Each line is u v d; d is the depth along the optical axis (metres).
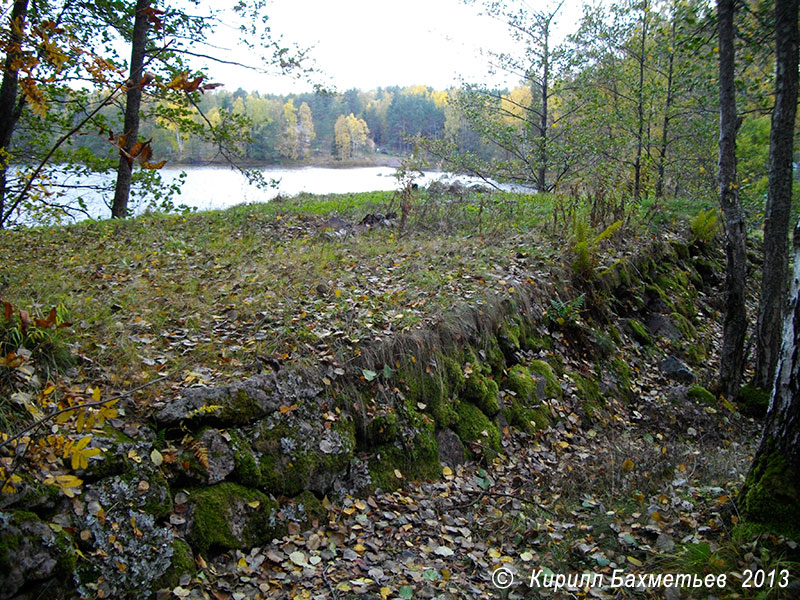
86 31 11.60
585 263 7.80
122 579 2.79
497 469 4.82
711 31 8.66
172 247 7.70
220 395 3.62
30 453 2.82
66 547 2.64
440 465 4.59
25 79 3.19
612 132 17.80
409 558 3.51
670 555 3.37
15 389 3.22
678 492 4.21
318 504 3.77
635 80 16.66
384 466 4.29
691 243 11.88
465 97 19.55
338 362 4.40
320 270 6.41
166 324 4.66
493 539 3.78
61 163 11.87
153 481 3.13
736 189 6.94
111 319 4.50
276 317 4.87
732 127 6.82
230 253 7.43
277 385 3.94
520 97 23.66
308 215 10.58
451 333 5.38
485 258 7.48
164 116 12.82
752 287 12.40
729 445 5.71
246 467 3.50
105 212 16.17
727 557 3.23
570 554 3.56
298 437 3.85
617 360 7.31
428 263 7.09
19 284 5.14
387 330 4.90
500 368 5.77
